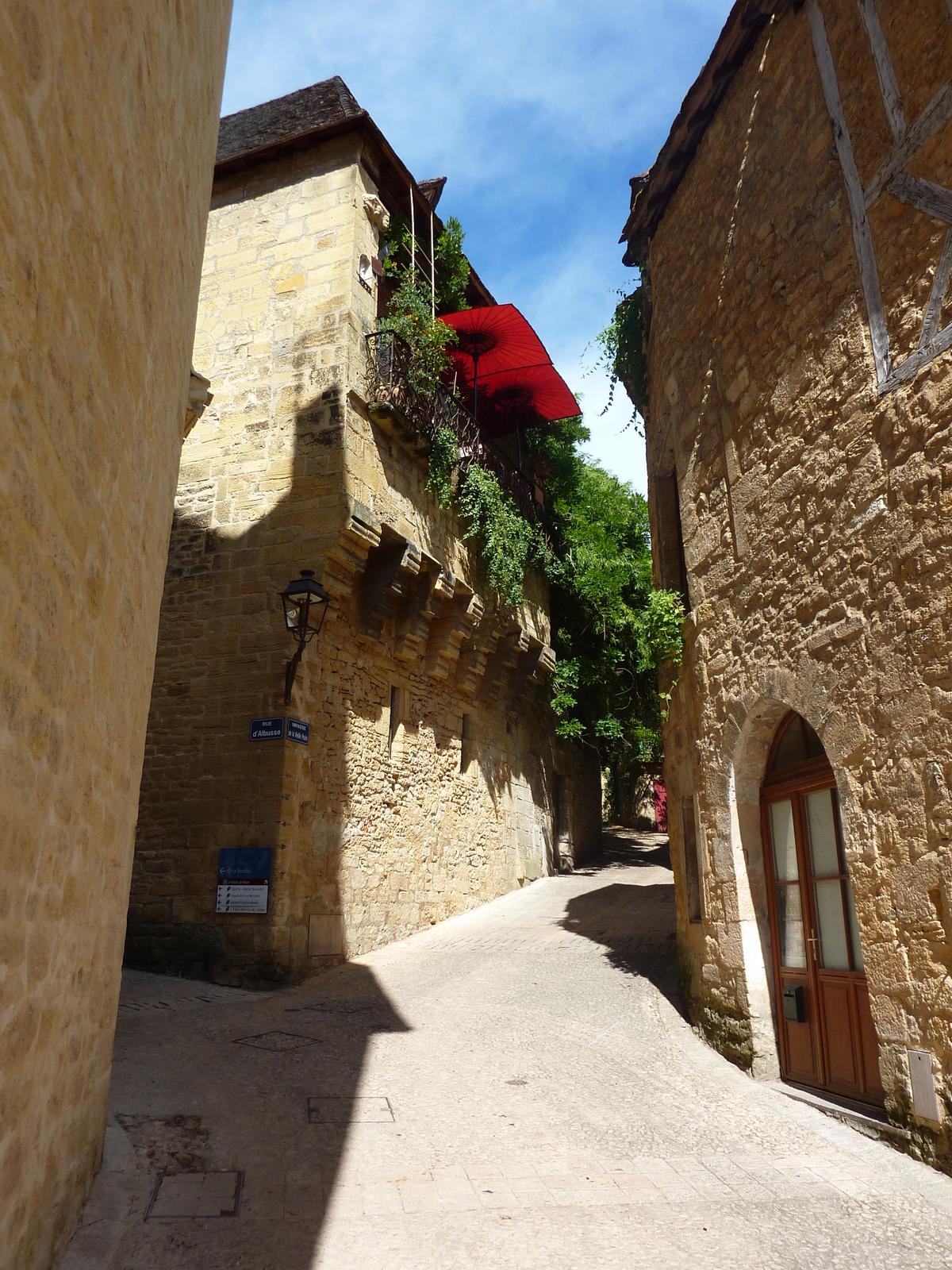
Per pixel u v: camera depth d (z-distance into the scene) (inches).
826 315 217.2
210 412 433.4
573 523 699.4
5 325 75.9
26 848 93.0
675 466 314.7
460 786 542.9
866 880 188.1
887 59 198.4
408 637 474.9
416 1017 295.3
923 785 172.6
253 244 454.3
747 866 246.8
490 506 521.3
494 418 646.5
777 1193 159.0
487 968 377.7
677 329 315.6
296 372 422.9
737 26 259.3
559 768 746.2
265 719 375.9
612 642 683.4
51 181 87.1
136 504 141.4
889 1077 177.2
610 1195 157.8
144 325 134.8
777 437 236.7
